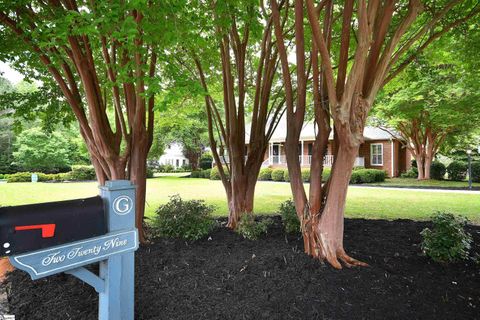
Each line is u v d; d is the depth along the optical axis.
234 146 4.46
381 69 2.63
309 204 3.02
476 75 5.43
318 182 2.97
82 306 2.16
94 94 3.32
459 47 4.57
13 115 4.65
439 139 15.20
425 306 2.16
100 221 1.66
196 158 24.23
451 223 3.04
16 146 21.52
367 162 18.66
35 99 4.51
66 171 22.70
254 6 3.82
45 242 1.45
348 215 5.97
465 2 3.72
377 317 2.01
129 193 1.77
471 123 11.54
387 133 17.52
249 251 3.22
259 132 4.56
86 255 1.59
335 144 3.05
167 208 4.06
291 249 3.19
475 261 2.99
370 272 2.65
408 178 16.84
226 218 5.48
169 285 2.49
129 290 1.81
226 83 4.40
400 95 9.76
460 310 2.12
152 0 2.39
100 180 4.02
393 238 3.77
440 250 2.91
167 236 3.81
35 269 1.42
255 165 4.59
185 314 2.05
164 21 2.47
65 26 2.24
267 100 4.52
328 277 2.53
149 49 3.17
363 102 2.57
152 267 2.86
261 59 4.35
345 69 2.74
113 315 1.72
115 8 2.26
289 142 3.14
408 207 7.02
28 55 3.72
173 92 2.50
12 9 2.75
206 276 2.65
